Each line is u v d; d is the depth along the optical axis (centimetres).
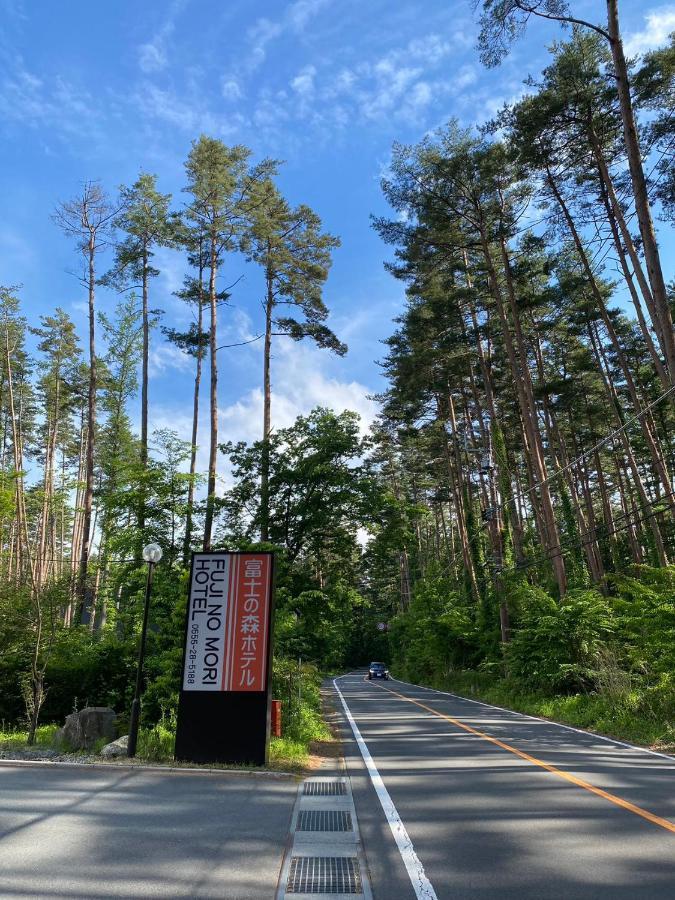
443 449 4356
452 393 4094
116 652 1619
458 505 4375
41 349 3938
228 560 1078
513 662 2434
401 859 536
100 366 3114
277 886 461
